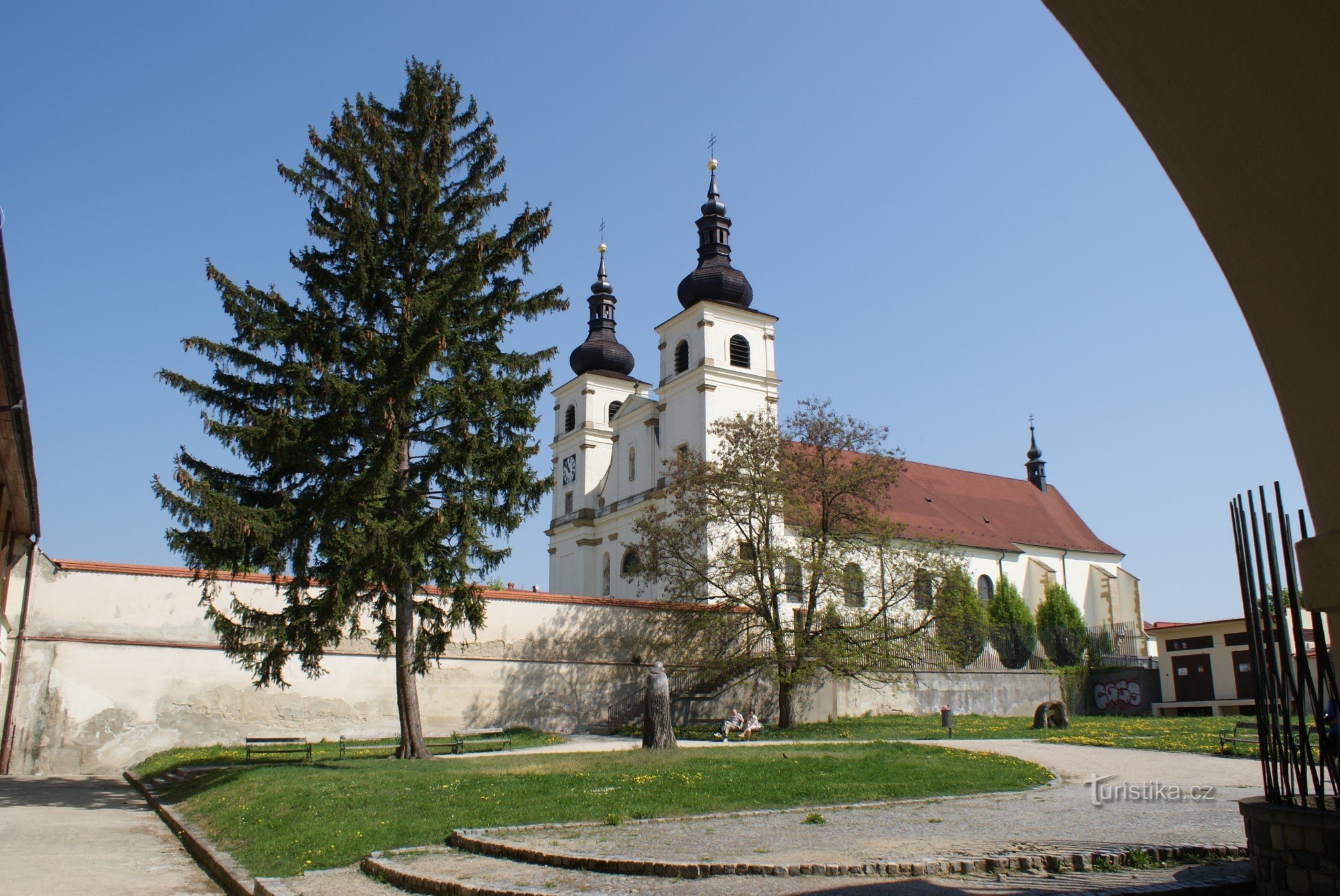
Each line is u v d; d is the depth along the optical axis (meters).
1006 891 7.80
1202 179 5.08
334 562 20.66
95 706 26.92
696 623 34.66
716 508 35.88
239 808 15.55
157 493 18.98
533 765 18.56
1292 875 6.78
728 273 56.81
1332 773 6.69
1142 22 4.77
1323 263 4.84
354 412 21.19
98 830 16.27
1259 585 7.51
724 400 54.16
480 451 21.78
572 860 9.64
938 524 63.16
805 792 14.13
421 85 24.19
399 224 22.97
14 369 14.59
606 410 65.81
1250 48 4.51
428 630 23.34
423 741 21.92
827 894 7.81
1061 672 49.94
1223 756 19.94
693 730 33.00
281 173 22.45
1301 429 5.15
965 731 30.97
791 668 34.22
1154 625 49.53
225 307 21.08
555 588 64.38
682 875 8.88
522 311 23.53
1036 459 76.88
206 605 28.61
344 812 13.81
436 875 9.59
